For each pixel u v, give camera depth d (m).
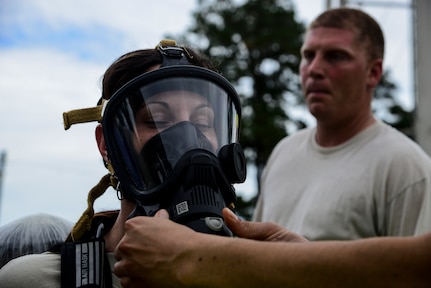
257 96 25.39
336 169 3.01
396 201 2.77
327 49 3.13
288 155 3.37
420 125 7.52
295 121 25.16
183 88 1.73
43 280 1.70
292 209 3.18
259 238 1.61
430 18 7.57
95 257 1.71
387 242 1.23
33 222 2.05
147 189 1.63
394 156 2.84
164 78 1.72
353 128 3.08
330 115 3.09
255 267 1.29
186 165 1.59
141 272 1.39
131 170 1.67
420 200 2.74
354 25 3.18
